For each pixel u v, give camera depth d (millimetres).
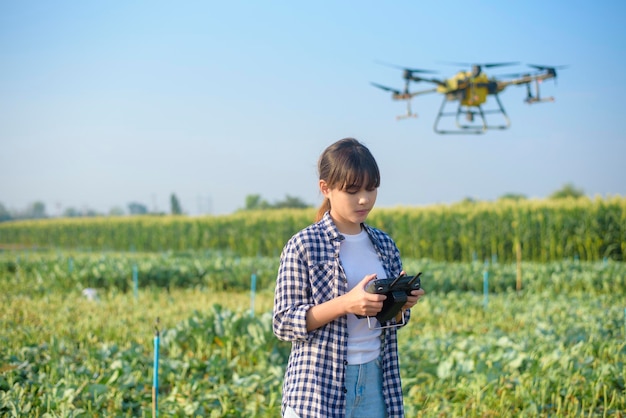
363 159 2832
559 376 5664
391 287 2736
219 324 7422
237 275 15312
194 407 5199
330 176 2854
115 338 8102
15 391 5238
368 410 2900
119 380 5773
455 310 10922
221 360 6664
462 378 5844
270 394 5590
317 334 2836
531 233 21797
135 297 12094
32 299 12273
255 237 29203
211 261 17078
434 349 6980
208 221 32438
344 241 2984
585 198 22219
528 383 5531
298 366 2871
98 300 11789
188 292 13953
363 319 2906
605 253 20891
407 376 6238
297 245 2920
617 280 13266
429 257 24016
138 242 36656
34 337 7680
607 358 6621
